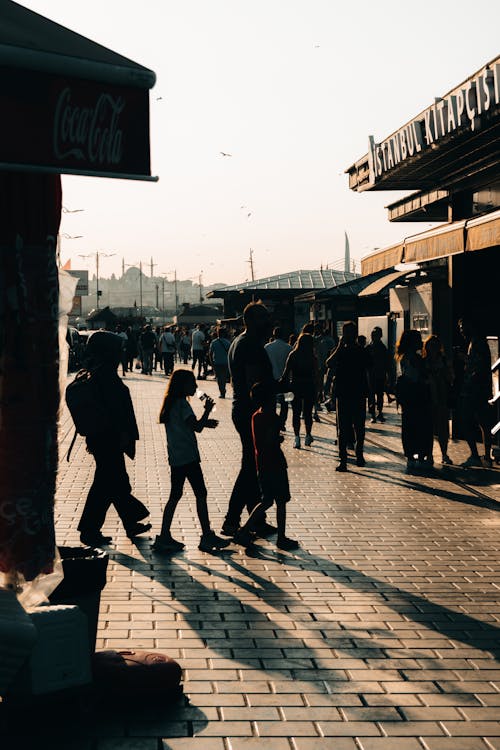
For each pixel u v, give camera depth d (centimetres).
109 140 358
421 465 1235
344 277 4412
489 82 1208
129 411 830
